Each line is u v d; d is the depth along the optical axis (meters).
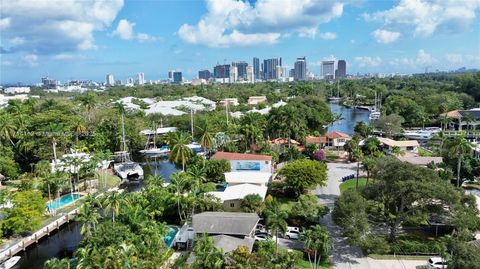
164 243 61.41
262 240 59.59
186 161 102.31
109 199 66.44
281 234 65.19
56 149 117.56
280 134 128.75
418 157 106.06
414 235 65.56
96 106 149.50
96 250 50.78
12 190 87.69
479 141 137.12
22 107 143.75
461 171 90.88
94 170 103.44
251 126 123.50
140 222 61.56
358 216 58.03
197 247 50.97
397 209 61.69
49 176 86.31
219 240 56.50
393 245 59.34
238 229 59.72
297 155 113.06
